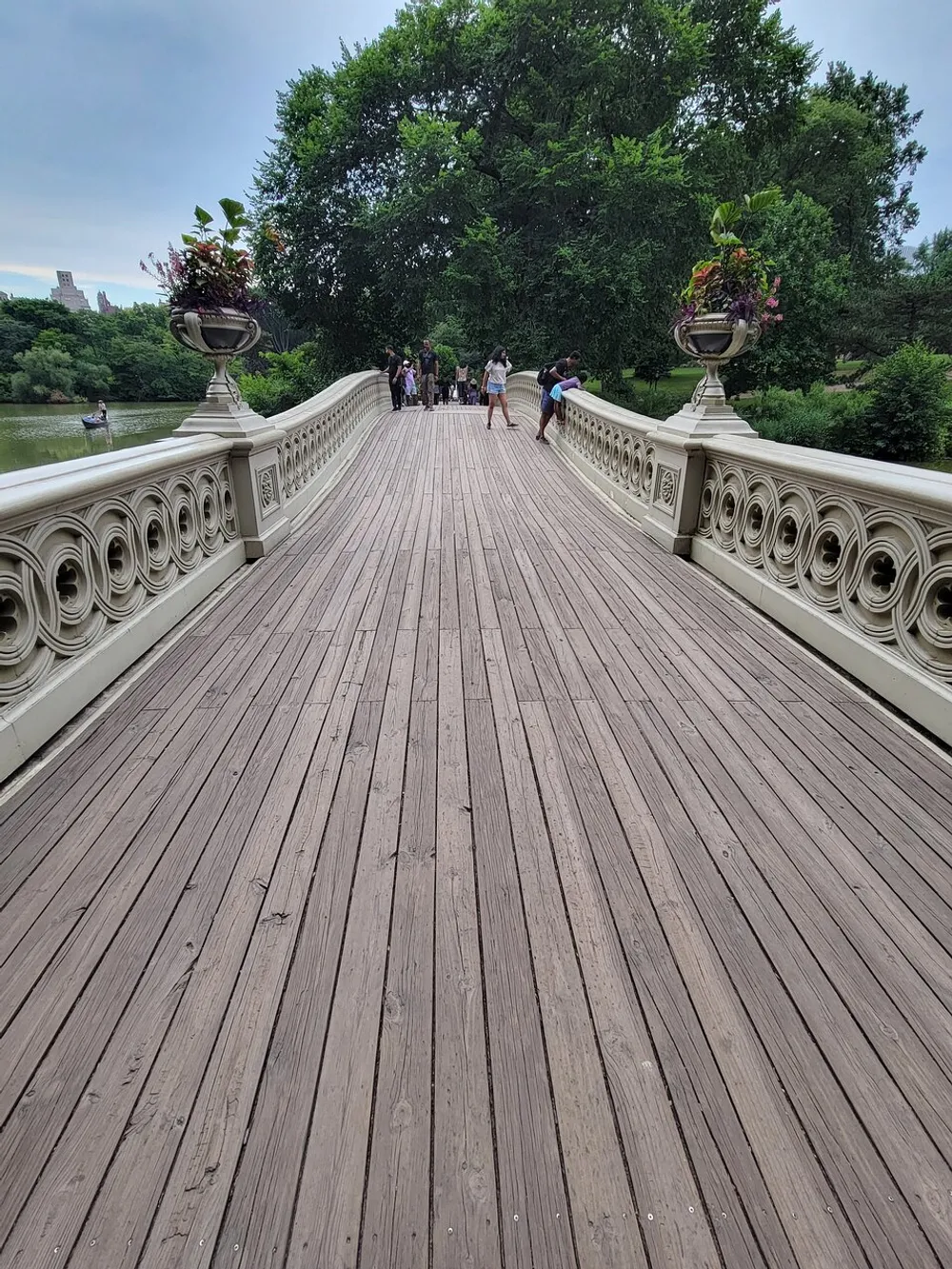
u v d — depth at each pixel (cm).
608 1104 127
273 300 2594
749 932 168
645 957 160
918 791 225
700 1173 117
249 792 221
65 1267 103
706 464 467
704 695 289
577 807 214
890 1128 124
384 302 2661
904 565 271
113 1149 119
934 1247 107
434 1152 119
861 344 2805
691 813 212
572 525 583
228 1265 103
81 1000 148
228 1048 138
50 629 254
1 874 185
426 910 173
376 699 284
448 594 412
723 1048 139
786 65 2558
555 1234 108
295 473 605
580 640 346
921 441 2264
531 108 2319
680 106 2486
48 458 1673
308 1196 113
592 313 2183
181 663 319
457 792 221
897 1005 149
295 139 2512
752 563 401
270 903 175
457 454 973
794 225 2595
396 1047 138
